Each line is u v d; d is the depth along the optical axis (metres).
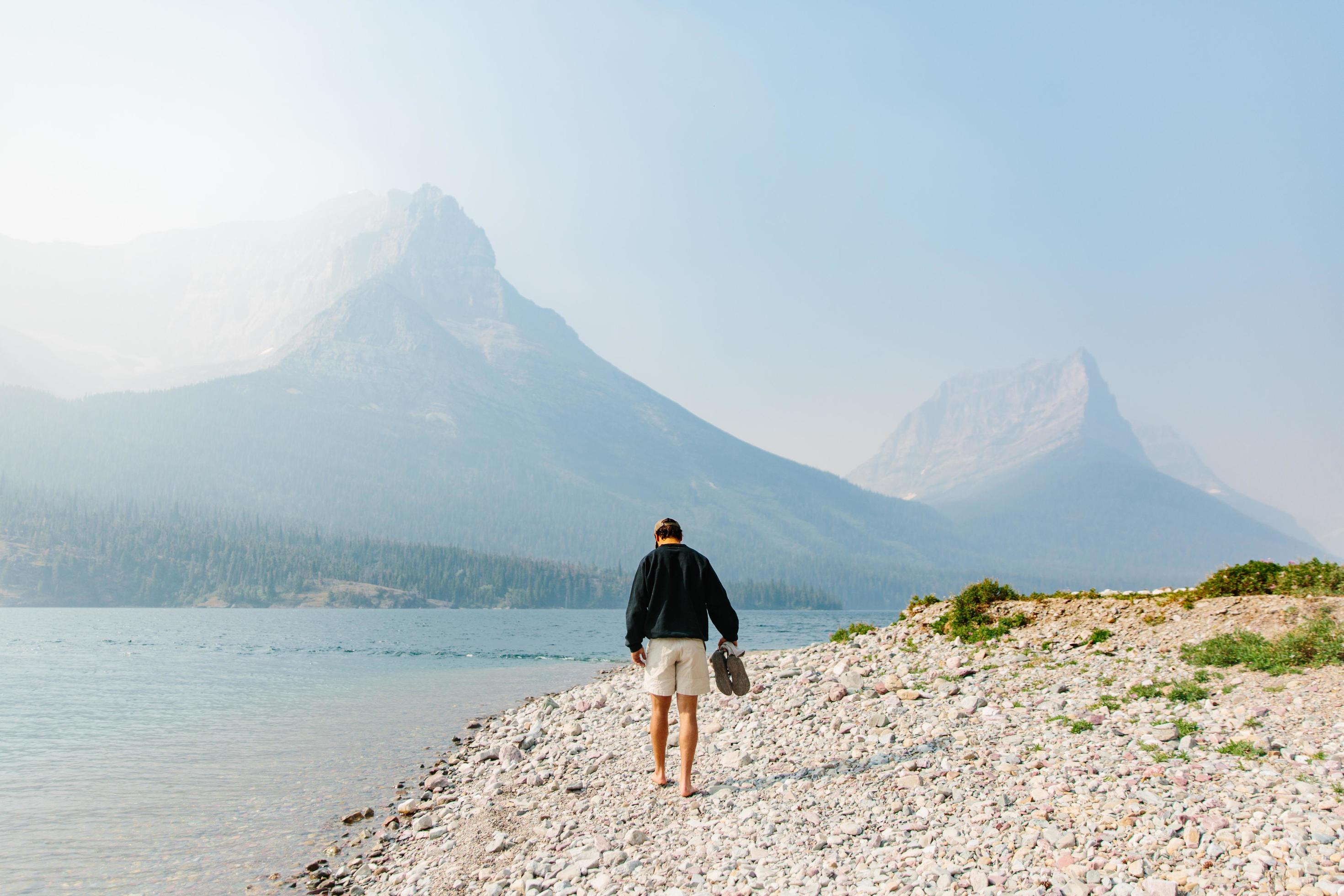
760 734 12.60
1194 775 7.77
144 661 52.31
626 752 13.61
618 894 7.55
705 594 9.85
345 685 35.94
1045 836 7.06
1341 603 12.48
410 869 9.92
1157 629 13.94
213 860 11.04
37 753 19.00
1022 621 16.66
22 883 10.19
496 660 55.00
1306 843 6.11
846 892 6.72
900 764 9.69
